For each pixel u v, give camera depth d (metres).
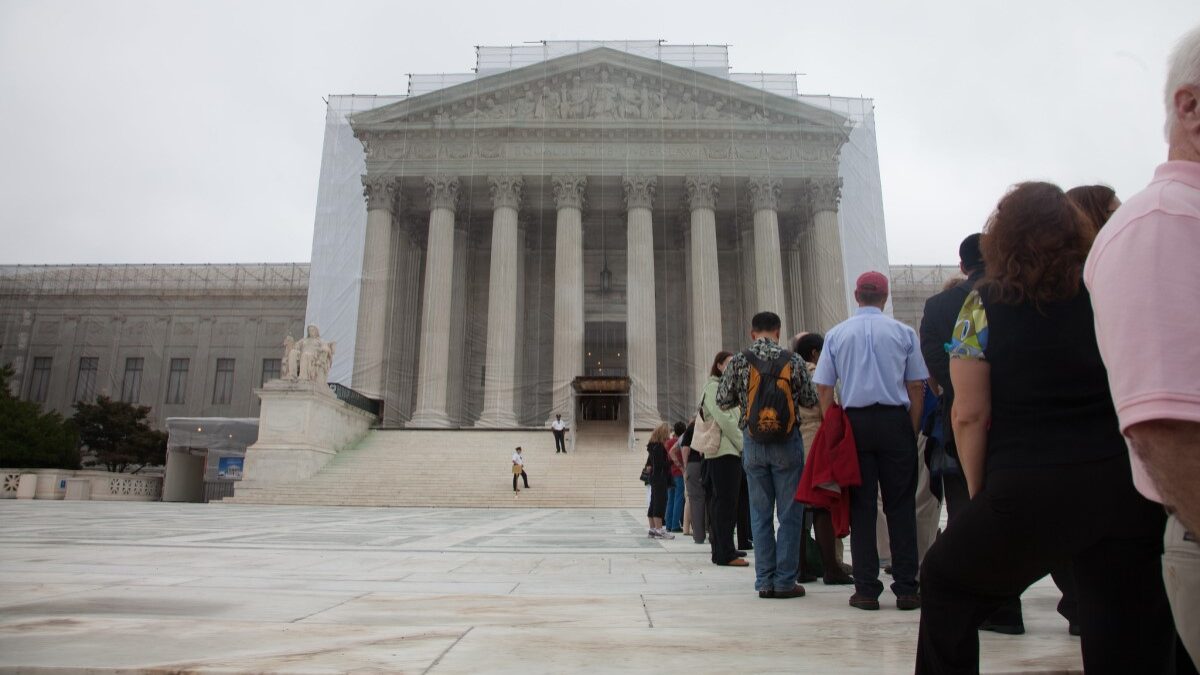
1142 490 1.70
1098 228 3.21
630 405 32.28
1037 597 5.21
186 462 34.72
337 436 29.34
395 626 3.52
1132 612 1.92
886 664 2.85
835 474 4.41
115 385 52.62
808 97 42.94
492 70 43.38
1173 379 1.45
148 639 3.15
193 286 54.94
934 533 5.52
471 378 43.50
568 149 40.19
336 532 10.92
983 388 2.24
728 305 44.59
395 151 40.09
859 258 40.41
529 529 12.49
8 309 54.16
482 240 45.59
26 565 6.06
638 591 4.95
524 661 2.84
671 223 44.97
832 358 4.86
